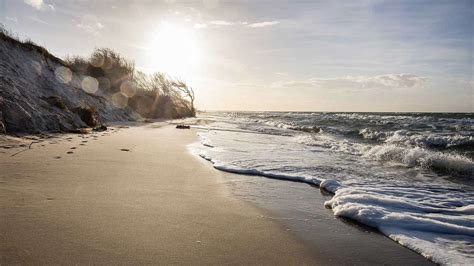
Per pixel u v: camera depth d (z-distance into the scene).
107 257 2.71
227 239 3.28
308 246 3.23
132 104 31.67
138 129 16.94
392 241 3.43
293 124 30.48
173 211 4.01
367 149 11.09
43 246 2.83
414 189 5.84
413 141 14.34
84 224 3.38
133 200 4.34
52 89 16.52
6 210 3.64
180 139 12.92
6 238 2.95
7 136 8.85
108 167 6.34
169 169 6.66
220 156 8.98
